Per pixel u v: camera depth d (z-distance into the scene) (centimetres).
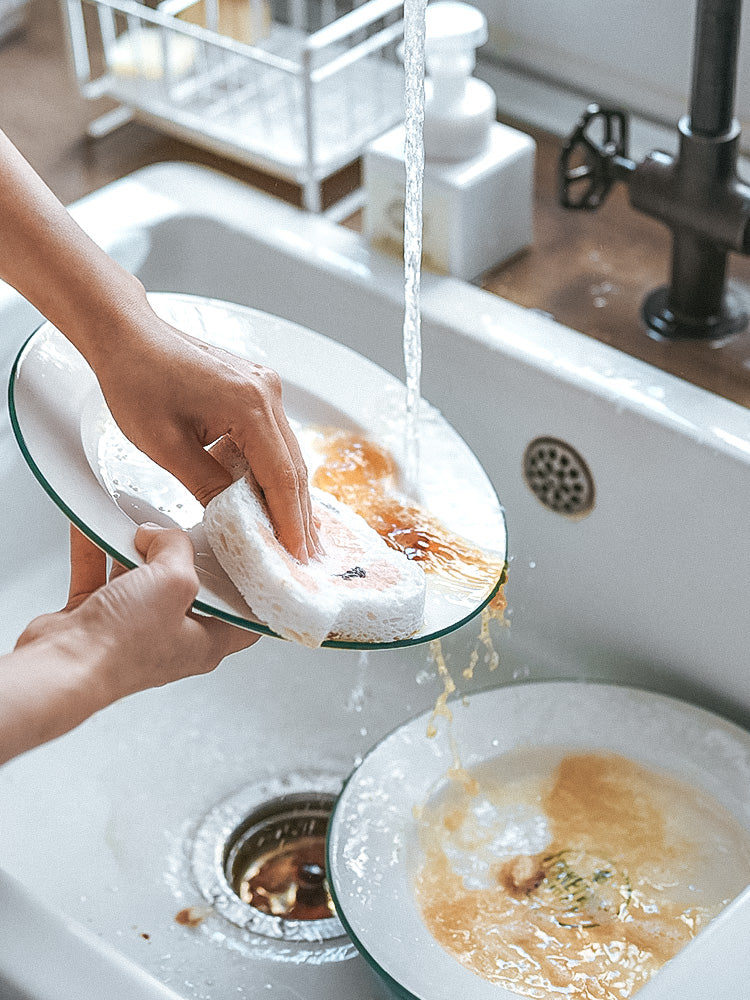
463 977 64
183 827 79
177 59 100
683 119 75
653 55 94
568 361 78
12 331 83
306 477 53
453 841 72
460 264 85
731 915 51
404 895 68
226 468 53
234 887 76
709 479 72
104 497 52
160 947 72
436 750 75
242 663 87
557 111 100
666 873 71
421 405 68
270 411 51
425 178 83
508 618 88
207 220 90
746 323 82
